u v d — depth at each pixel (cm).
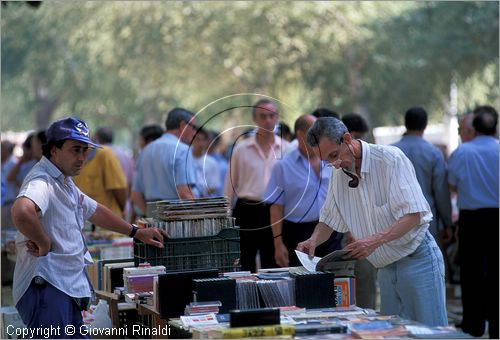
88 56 6850
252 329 953
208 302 1089
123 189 1927
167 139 1772
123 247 1678
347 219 1161
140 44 6162
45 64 7575
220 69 6122
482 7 4950
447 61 5178
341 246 1534
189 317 1048
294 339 941
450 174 1673
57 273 1076
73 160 1091
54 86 7638
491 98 5266
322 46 5562
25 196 1048
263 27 5675
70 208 1098
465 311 1686
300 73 5653
